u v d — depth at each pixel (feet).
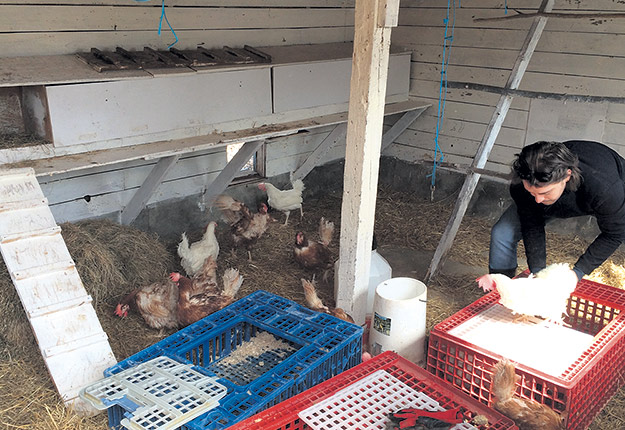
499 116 12.08
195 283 10.93
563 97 11.29
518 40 16.44
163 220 15.46
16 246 9.27
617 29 14.64
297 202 16.53
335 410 7.27
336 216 17.85
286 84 14.67
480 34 17.16
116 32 13.26
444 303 12.60
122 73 11.71
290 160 18.43
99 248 12.16
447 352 8.75
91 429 8.09
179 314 10.72
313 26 17.81
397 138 19.94
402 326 9.61
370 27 9.48
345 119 15.62
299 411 7.25
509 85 11.92
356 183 10.30
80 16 12.58
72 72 11.29
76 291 9.07
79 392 7.64
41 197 10.08
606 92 15.17
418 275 14.33
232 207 14.28
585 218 16.06
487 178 17.79
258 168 17.87
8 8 11.50
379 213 18.15
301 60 15.16
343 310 10.68
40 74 10.85
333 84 15.96
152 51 13.26
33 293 8.80
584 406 8.08
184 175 15.61
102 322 11.11
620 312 9.53
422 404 7.46
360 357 9.36
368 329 11.04
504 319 9.48
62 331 8.59
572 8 15.29
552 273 9.04
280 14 16.70
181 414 6.89
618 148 15.31
